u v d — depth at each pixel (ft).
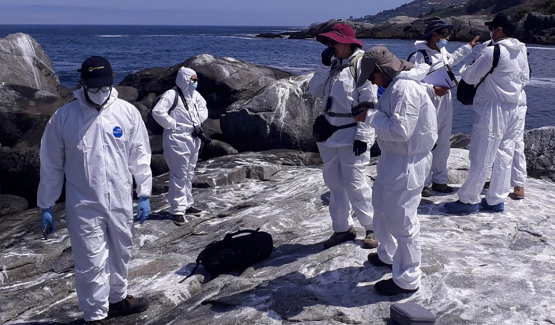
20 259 21.59
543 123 60.44
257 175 32.55
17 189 37.40
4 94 44.04
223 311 15.43
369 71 14.16
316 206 25.16
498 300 14.46
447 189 24.31
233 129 40.42
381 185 14.75
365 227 18.30
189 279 18.48
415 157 14.17
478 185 20.97
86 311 15.46
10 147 41.57
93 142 14.87
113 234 15.49
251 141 39.99
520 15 238.68
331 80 17.47
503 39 20.21
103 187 14.94
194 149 25.12
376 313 14.38
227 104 52.37
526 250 18.15
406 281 14.76
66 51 199.72
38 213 31.65
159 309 16.84
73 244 15.21
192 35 425.28
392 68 13.84
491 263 16.74
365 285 15.78
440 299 14.65
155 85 59.57
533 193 24.40
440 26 22.15
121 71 119.65
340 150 17.63
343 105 17.29
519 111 20.86
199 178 31.12
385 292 15.03
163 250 22.68
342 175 18.07
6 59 59.47
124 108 15.51
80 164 14.84
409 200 14.30
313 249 19.06
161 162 37.19
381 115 13.91
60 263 21.97
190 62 54.19
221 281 17.78
